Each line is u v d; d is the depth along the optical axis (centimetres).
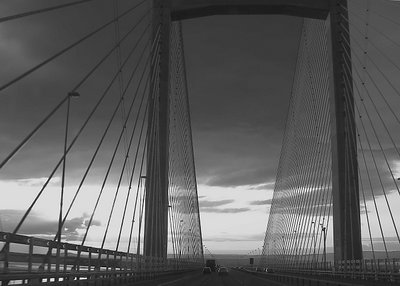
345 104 6119
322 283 3847
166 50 6172
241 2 6350
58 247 1839
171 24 6494
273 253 11338
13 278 1350
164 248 5728
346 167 5912
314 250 6762
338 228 5778
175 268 6619
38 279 1627
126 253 3259
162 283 4078
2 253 1388
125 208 3716
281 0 6475
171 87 6544
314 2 6475
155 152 5616
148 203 5100
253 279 6206
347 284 3462
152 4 6275
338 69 6275
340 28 6397
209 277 6862
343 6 6462
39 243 1631
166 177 5900
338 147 5991
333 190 6022
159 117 5981
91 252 2353
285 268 8944
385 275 3588
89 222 2803
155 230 5266
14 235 1439
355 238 5653
